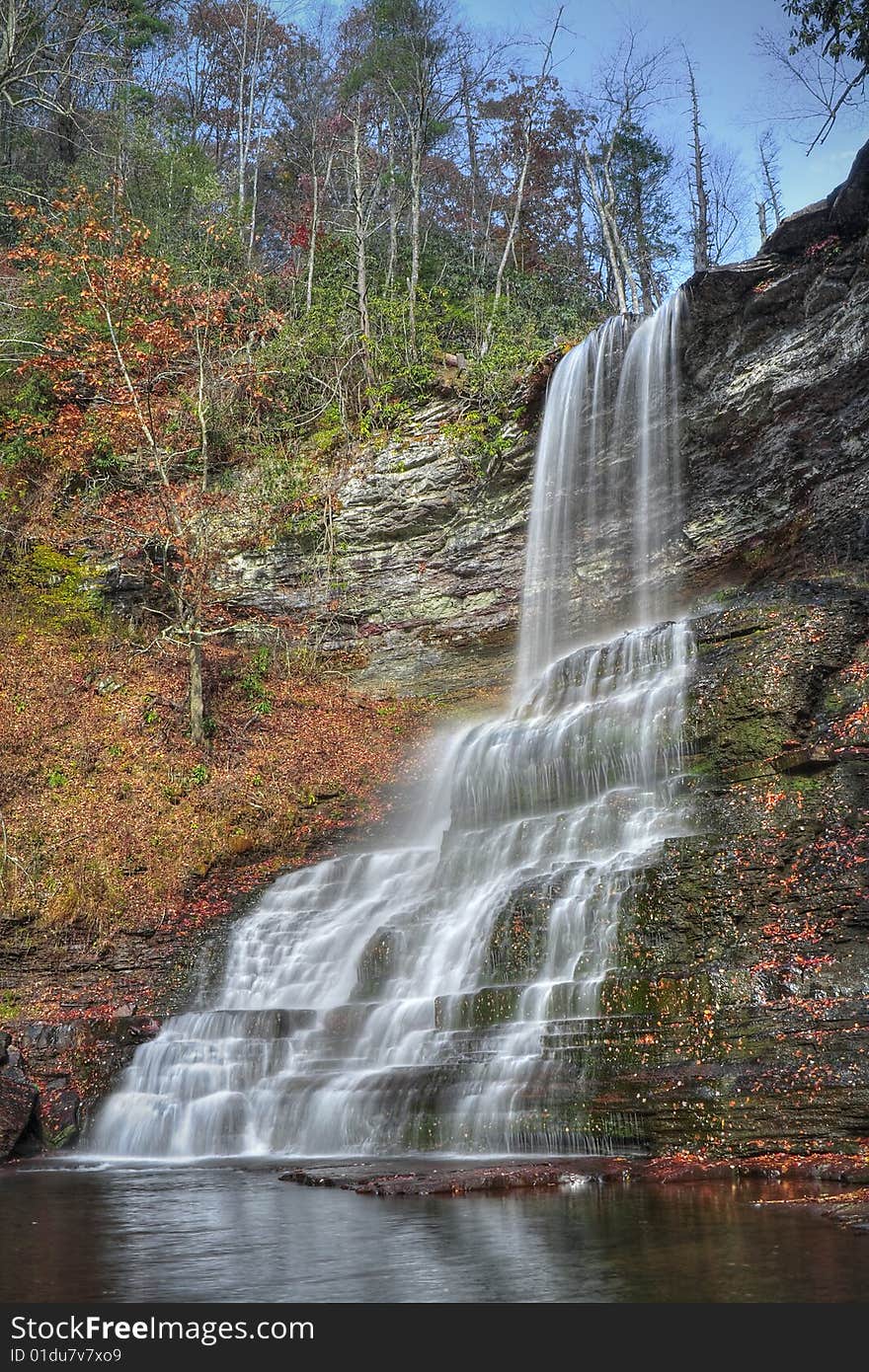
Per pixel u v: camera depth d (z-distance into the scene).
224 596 29.00
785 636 16.05
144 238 31.02
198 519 27.61
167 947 19.61
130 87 43.69
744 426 22.94
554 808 18.39
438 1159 11.55
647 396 24.59
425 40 43.09
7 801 22.42
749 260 22.81
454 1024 13.73
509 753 19.42
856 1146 9.77
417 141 41.78
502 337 31.62
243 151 46.03
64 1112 14.97
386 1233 8.02
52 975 18.78
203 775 23.83
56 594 28.69
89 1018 17.03
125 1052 15.62
